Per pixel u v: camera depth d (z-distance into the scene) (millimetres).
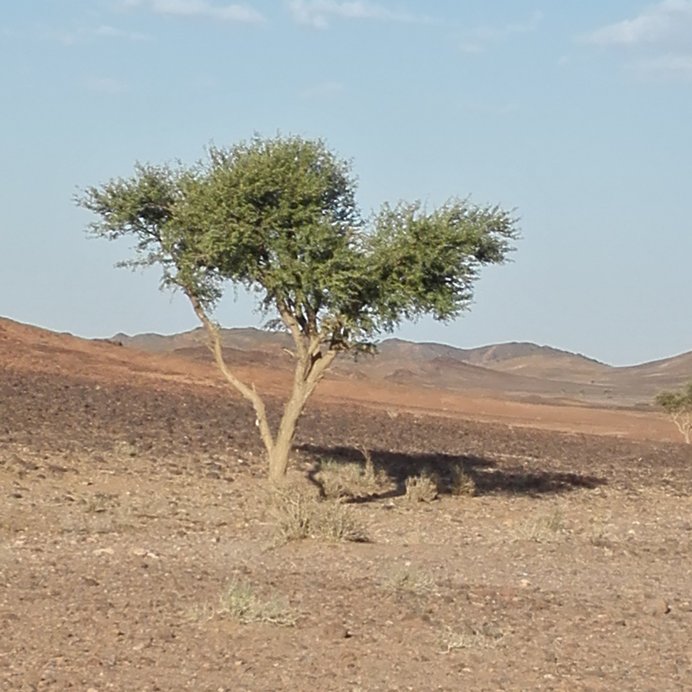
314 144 34188
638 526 35000
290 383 92250
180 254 35062
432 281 33594
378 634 17766
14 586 20547
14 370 72000
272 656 16266
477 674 15734
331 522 28047
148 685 14570
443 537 30078
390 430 64000
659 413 125875
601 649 17484
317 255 33125
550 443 68188
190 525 29734
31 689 14164
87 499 32906
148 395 66750
